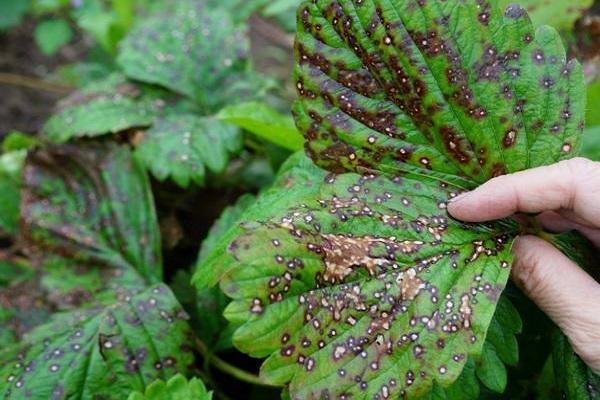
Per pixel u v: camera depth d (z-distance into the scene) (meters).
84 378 0.66
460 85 0.58
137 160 0.75
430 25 0.58
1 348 0.71
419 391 0.56
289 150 0.74
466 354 0.56
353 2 0.58
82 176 0.76
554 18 0.73
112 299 0.70
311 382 0.55
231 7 0.98
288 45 1.34
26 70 1.33
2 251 0.81
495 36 0.58
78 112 0.79
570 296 0.58
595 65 0.75
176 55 0.81
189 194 0.80
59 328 0.68
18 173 0.86
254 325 0.55
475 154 0.59
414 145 0.59
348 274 0.56
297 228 0.56
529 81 0.58
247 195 0.71
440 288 0.57
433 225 0.58
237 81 0.81
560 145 0.59
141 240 0.73
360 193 0.58
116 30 1.02
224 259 0.60
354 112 0.59
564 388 0.60
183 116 0.78
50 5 1.34
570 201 0.58
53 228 0.74
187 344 0.67
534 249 0.59
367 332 0.56
